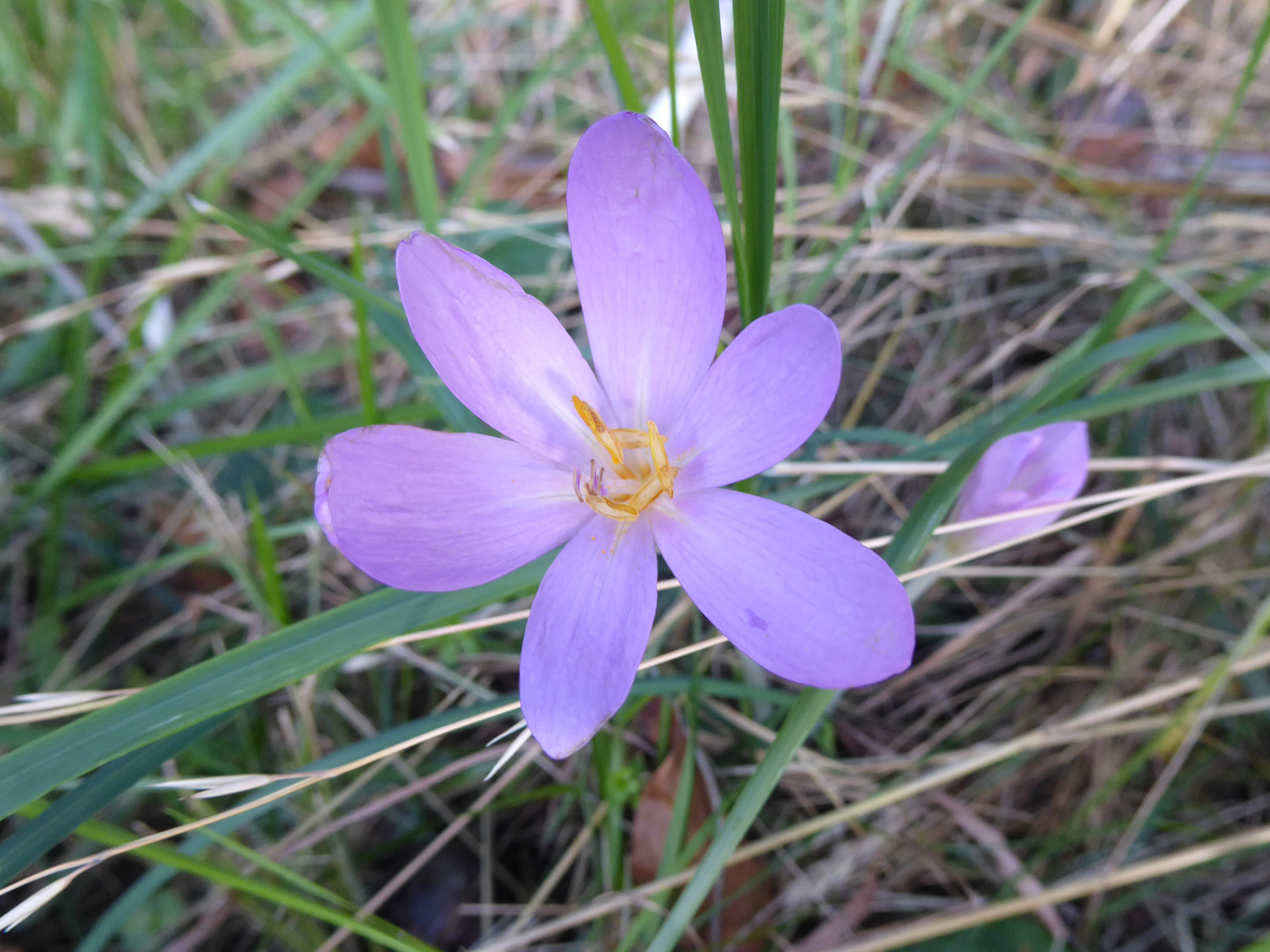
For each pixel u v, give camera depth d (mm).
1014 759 177
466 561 112
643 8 269
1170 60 270
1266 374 148
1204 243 234
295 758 169
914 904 165
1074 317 232
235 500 210
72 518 214
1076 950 164
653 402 125
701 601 111
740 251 123
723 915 157
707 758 171
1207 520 202
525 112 279
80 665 202
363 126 228
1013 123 248
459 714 132
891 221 229
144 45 286
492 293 119
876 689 189
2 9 245
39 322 208
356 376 239
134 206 230
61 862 169
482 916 171
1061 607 195
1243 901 171
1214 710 159
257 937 166
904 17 260
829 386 108
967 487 147
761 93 113
